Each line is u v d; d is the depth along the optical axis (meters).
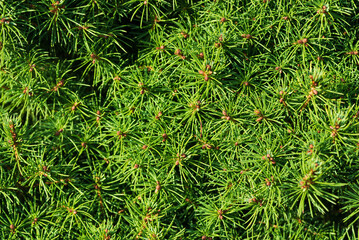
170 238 0.56
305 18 0.57
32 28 0.58
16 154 0.56
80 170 0.57
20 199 0.58
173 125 0.57
